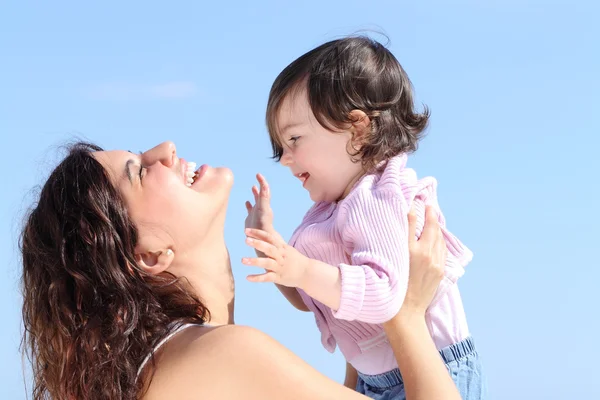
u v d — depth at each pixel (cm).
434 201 278
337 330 269
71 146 254
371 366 265
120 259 231
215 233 253
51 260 232
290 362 218
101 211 230
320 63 278
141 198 239
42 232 237
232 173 258
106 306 223
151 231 238
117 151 247
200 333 222
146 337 224
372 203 253
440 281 257
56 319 228
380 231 245
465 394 259
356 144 273
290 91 279
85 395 219
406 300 245
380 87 280
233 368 213
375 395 269
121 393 215
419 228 262
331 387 220
